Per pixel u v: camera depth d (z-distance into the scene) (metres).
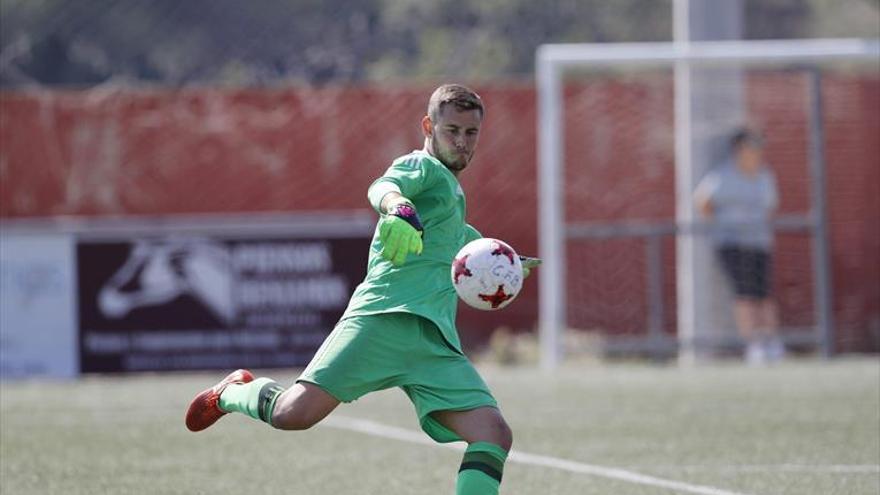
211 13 69.06
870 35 77.69
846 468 26.73
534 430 33.41
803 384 43.59
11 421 36.19
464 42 72.75
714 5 58.28
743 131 55.41
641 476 25.98
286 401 19.05
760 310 55.53
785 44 55.56
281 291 50.94
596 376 47.50
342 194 59.31
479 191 58.94
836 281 59.22
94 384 47.78
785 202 60.78
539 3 75.12
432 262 19.11
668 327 58.19
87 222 58.84
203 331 50.75
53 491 24.53
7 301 50.28
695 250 55.44
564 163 60.16
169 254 50.66
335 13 71.44
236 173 59.28
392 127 59.47
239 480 25.86
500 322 58.09
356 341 18.83
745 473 26.23
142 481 25.73
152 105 59.19
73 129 59.03
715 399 39.78
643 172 60.22
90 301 50.53
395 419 36.25
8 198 58.69
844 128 60.25
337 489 24.73
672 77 60.72
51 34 66.94
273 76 68.62
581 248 57.44
